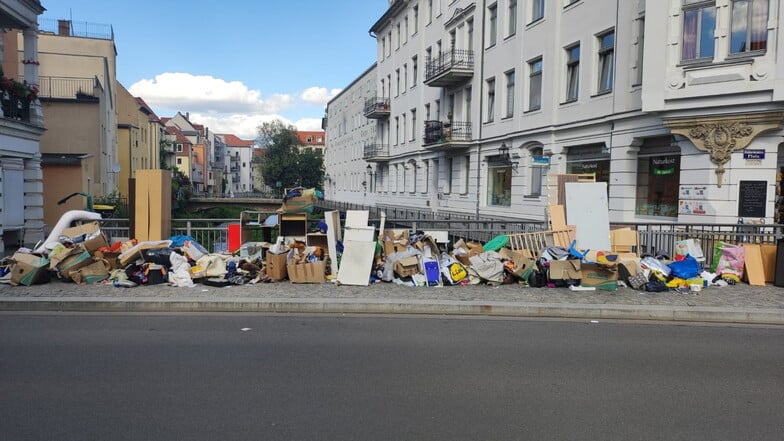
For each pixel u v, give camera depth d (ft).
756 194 43.75
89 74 116.67
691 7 45.57
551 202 45.57
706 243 39.27
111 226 45.75
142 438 13.25
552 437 13.52
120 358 19.74
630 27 53.52
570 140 64.28
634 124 53.26
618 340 22.93
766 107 42.83
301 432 13.66
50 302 28.32
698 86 45.27
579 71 62.44
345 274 33.22
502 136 81.20
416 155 123.24
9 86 54.80
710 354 20.97
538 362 19.66
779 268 33.47
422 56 117.70
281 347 21.35
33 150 60.03
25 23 59.11
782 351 21.54
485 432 13.76
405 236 37.17
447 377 17.92
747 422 14.56
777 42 41.91
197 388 16.70
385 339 22.71
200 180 371.15
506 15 80.23
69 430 13.67
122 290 31.14
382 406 15.39
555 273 32.50
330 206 187.42
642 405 15.67
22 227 56.44
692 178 47.03
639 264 33.63
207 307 28.43
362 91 185.47
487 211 86.28
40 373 18.02
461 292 31.22
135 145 161.27
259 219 42.29
